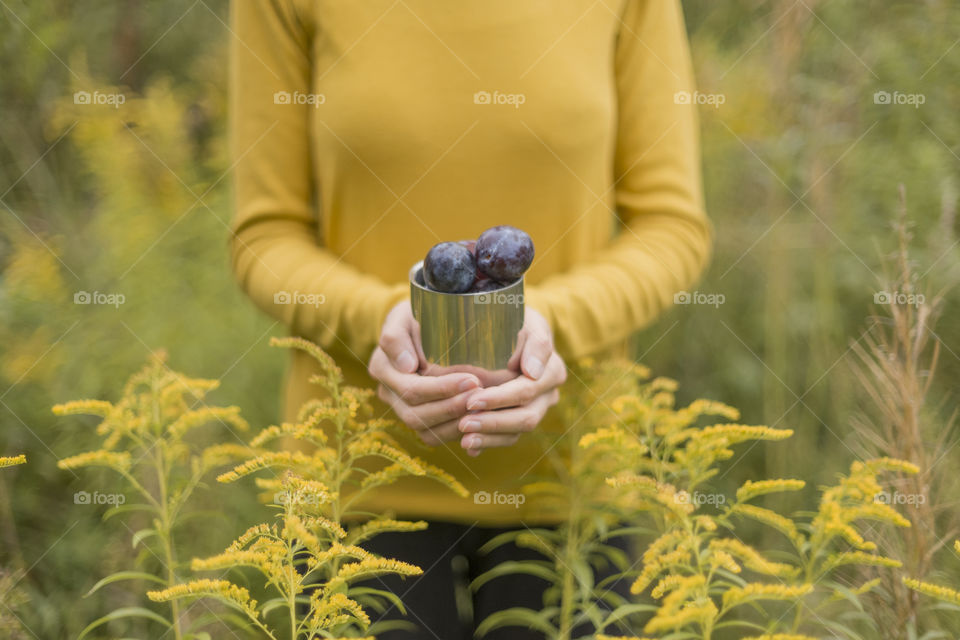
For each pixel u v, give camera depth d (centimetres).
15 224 252
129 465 128
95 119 249
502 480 132
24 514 195
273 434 116
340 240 135
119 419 127
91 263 248
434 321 111
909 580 103
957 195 230
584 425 131
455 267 108
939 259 214
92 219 261
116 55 308
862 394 201
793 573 104
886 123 246
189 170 258
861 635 127
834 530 102
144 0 310
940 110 244
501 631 127
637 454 118
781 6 232
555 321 123
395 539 130
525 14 124
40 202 257
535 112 125
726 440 116
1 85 263
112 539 179
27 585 172
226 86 298
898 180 235
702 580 94
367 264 133
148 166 253
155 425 131
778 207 240
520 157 127
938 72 243
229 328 235
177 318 235
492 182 127
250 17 134
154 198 250
